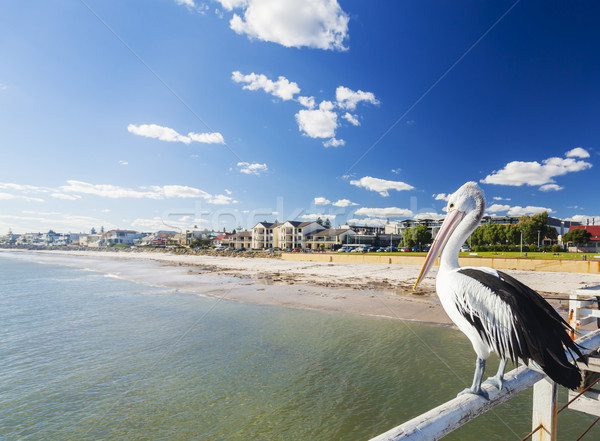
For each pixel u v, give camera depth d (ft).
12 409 24.00
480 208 8.23
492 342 6.52
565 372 5.90
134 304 60.75
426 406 23.34
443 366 29.84
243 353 34.09
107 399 25.23
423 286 77.51
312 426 21.45
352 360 31.76
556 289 64.95
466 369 29.09
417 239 195.21
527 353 6.11
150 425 21.93
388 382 26.96
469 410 5.31
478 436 19.70
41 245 576.61
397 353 33.32
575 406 12.57
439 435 4.55
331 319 47.60
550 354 5.99
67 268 160.76
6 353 34.81
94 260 238.89
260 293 70.85
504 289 6.81
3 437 20.89
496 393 6.00
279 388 26.43
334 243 243.81
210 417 22.70
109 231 499.10
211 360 32.40
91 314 52.54
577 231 196.54
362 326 43.62
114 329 43.65
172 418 22.66
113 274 123.85
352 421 21.88
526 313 6.35
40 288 84.79
